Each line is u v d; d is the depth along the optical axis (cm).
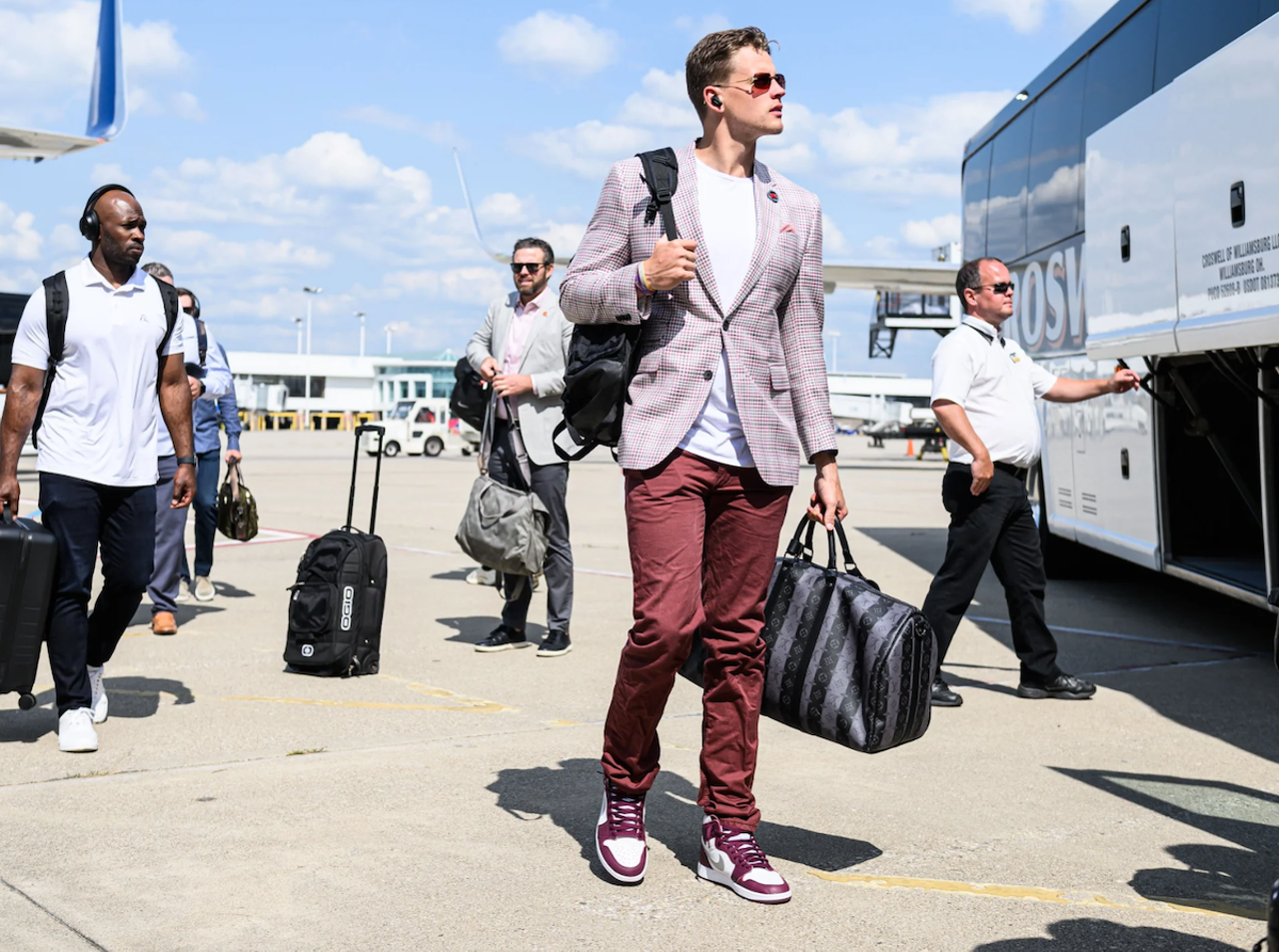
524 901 299
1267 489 575
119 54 2664
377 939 275
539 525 617
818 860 333
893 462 3869
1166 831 362
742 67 302
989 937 281
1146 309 616
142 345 445
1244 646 680
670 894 305
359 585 574
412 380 8525
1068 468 889
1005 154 1034
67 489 432
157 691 540
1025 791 402
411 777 404
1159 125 599
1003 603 850
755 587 312
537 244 627
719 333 305
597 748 445
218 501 809
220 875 313
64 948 266
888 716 301
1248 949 275
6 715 490
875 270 3309
